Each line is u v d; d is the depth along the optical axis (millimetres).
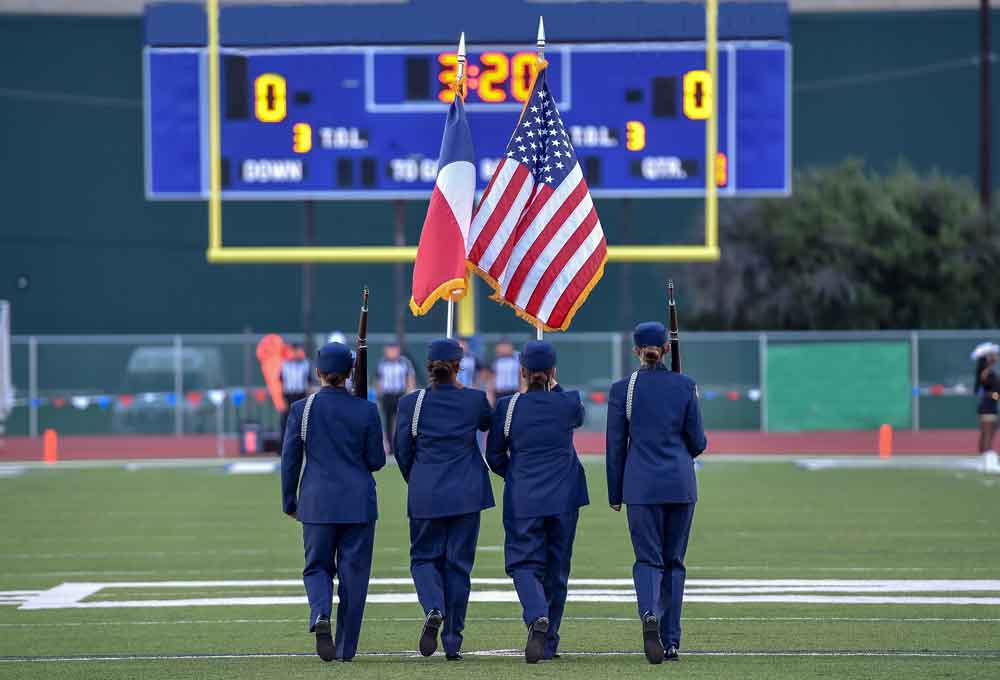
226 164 75438
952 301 111375
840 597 34688
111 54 140000
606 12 74438
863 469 72188
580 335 100062
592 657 27109
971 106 143000
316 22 75250
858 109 143000
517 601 35094
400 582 38125
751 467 73875
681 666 25531
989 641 28688
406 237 137500
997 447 85312
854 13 143125
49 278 138875
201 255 139750
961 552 42688
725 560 41250
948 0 143500
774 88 75812
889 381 94875
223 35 75375
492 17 74688
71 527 50625
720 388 102000
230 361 107750
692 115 74312
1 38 139250
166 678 24922
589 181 74500
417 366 101000
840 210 114188
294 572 40062
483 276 30797
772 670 25031
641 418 26078
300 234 138625
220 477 70562
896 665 25641
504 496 26547
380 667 25688
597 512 54250
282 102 75250
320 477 25938
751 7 75812
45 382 110250
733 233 114375
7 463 79812
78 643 29453
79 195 139375
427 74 75062
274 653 28094
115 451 88250
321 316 138875
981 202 113688
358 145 75250
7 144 139125
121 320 139125
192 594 36281
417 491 26344
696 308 113812
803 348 95125
